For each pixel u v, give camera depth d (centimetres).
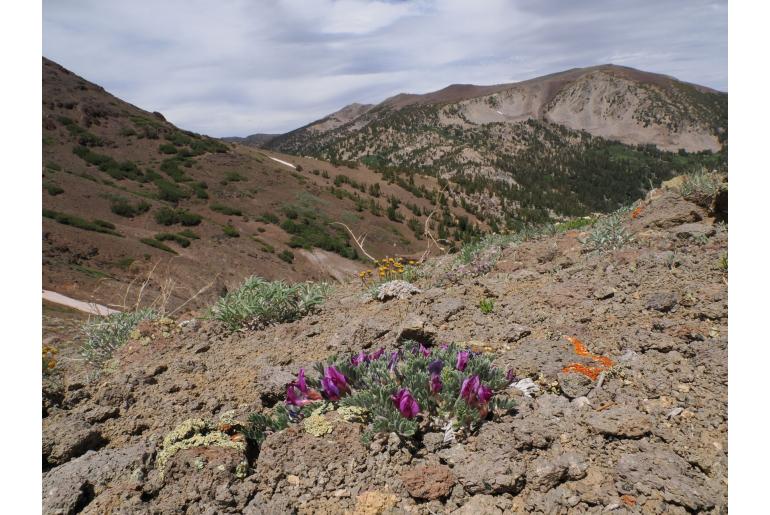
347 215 10256
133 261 4559
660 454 283
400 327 471
